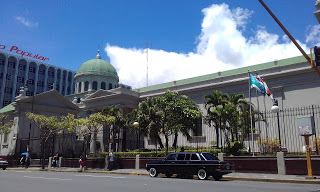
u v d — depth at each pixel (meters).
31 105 38.94
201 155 15.67
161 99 25.86
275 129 30.67
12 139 36.88
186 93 39.81
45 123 30.25
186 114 25.38
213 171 14.80
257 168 18.06
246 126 26.77
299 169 16.52
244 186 11.67
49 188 10.62
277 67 32.97
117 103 43.75
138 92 46.00
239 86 35.34
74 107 44.31
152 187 11.00
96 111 46.41
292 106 31.03
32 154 36.00
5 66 75.38
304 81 30.86
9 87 75.56
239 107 28.45
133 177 16.64
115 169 24.17
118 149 32.34
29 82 80.81
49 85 86.56
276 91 32.53
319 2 21.61
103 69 58.12
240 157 18.81
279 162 17.14
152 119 27.16
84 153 24.83
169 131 26.55
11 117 39.59
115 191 9.73
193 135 37.53
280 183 13.70
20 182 13.05
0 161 28.61
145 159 23.48
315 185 12.69
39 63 84.56
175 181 13.84
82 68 58.41
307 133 14.77
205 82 38.62
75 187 10.96
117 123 33.31
